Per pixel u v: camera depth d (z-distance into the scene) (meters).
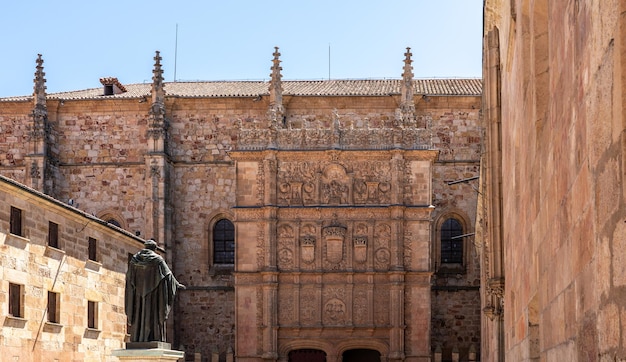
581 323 7.04
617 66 5.32
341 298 68.38
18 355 42.91
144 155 73.94
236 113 76.81
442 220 75.31
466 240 74.62
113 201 76.00
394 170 69.12
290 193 69.44
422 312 68.00
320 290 68.31
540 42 11.59
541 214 11.17
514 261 18.83
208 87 82.06
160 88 75.00
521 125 15.30
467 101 76.00
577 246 7.26
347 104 76.69
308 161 69.62
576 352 7.41
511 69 19.28
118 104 76.56
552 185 9.52
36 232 45.31
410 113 70.88
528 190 13.66
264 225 68.75
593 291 6.34
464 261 74.62
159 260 29.97
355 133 69.94
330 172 69.75
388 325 67.69
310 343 68.00
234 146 76.44
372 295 68.19
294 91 78.44
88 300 51.78
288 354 68.00
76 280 50.03
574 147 7.41
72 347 49.12
